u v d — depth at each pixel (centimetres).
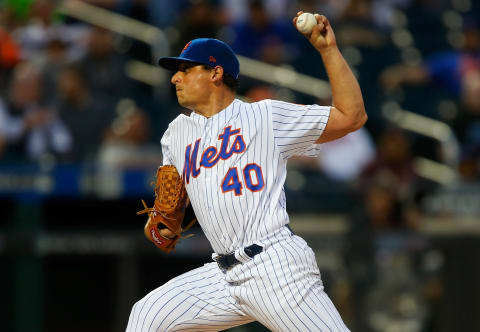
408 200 2895
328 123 1382
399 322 2838
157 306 1436
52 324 2888
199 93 1421
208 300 1438
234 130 1388
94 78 3344
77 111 3133
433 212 2947
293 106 1399
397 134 3153
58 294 2898
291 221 2884
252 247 1359
